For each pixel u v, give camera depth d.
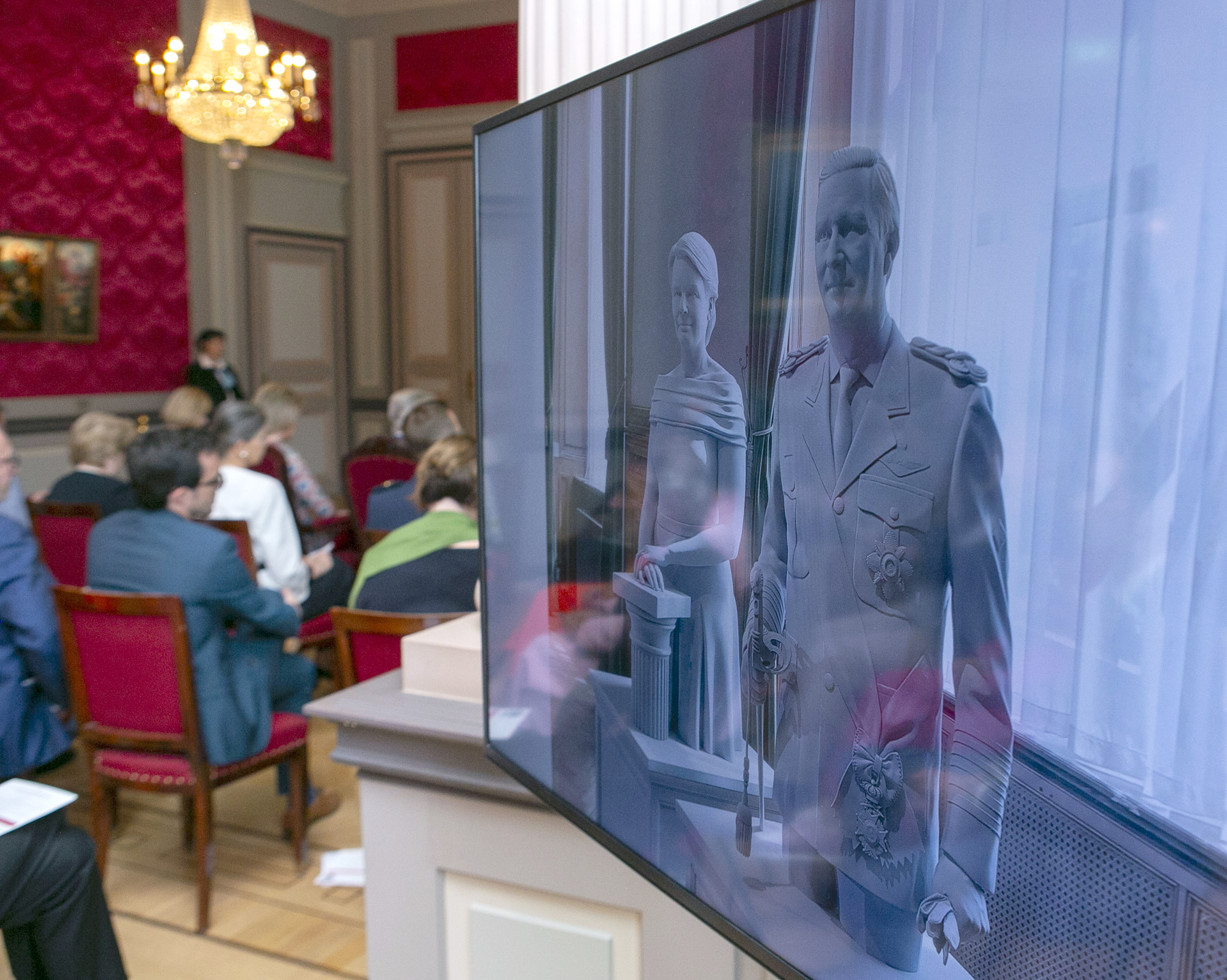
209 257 8.60
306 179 9.50
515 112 1.32
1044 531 0.67
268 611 2.90
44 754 2.79
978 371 0.71
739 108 0.92
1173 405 0.59
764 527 0.94
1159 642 0.60
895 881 0.83
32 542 2.77
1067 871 0.67
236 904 2.87
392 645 2.65
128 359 7.96
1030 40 0.66
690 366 1.02
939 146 0.73
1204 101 0.56
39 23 7.05
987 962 0.74
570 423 1.25
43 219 7.21
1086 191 0.63
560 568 1.30
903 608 0.79
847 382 0.83
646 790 1.15
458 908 1.71
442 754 1.64
